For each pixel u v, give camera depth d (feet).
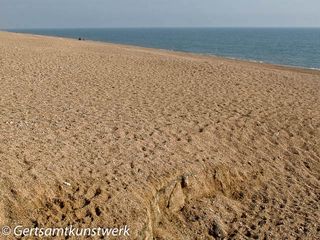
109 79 53.11
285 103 48.62
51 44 83.41
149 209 25.16
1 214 22.30
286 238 27.07
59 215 23.47
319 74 89.15
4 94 41.93
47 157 27.61
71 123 34.96
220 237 26.50
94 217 23.59
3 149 27.63
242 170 32.73
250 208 29.73
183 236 25.79
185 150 32.60
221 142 35.94
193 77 57.62
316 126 42.70
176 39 427.33
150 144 32.48
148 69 61.21
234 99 48.14
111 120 36.88
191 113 41.57
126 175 27.22
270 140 38.63
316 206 30.76
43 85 47.26
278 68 92.99
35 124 33.71
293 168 35.27
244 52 214.69
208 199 29.14
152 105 43.06
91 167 27.40
